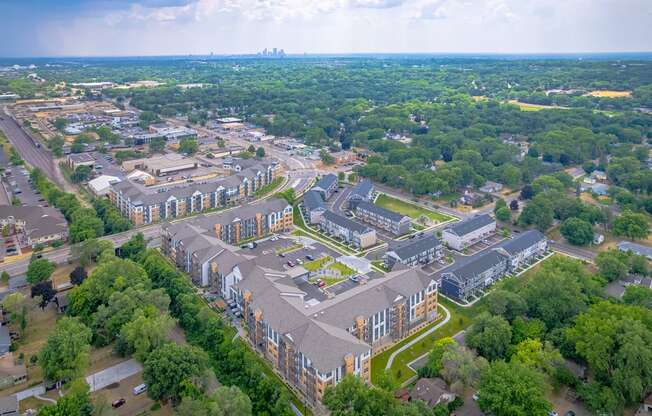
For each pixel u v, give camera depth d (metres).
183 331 191.00
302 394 158.12
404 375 166.38
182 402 135.38
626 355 145.38
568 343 166.00
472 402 153.00
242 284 195.75
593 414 146.75
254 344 183.00
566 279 190.50
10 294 199.62
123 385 161.00
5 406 141.62
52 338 161.00
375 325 179.75
